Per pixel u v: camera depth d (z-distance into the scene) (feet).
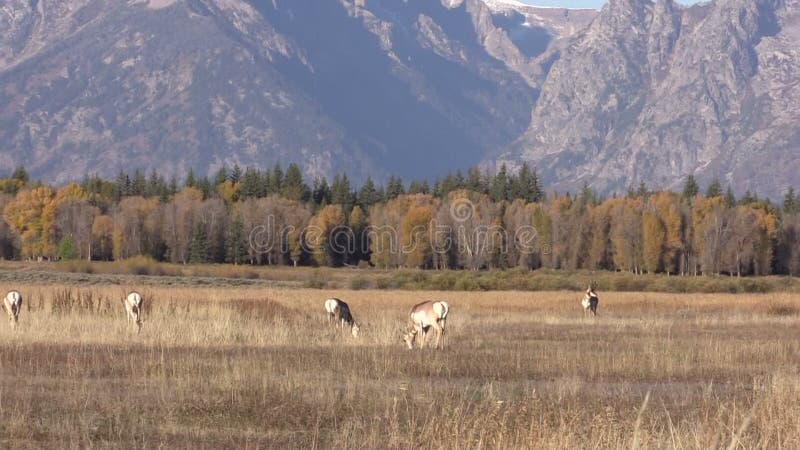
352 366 279.69
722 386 257.96
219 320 380.17
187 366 267.59
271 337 351.46
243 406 216.33
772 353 323.98
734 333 425.69
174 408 212.84
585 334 407.03
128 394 230.48
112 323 376.68
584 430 186.70
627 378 270.46
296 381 242.78
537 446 176.65
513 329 431.84
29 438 186.39
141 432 193.16
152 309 438.81
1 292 599.16
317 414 209.97
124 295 522.88
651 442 176.55
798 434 184.85
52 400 221.87
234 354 309.01
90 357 295.69
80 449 180.55
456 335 390.83
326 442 187.73
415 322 338.34
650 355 306.76
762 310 598.75
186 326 365.61
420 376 269.23
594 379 268.21
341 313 398.21
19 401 219.20
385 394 231.30
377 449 182.19
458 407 196.03
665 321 490.90
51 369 270.05
